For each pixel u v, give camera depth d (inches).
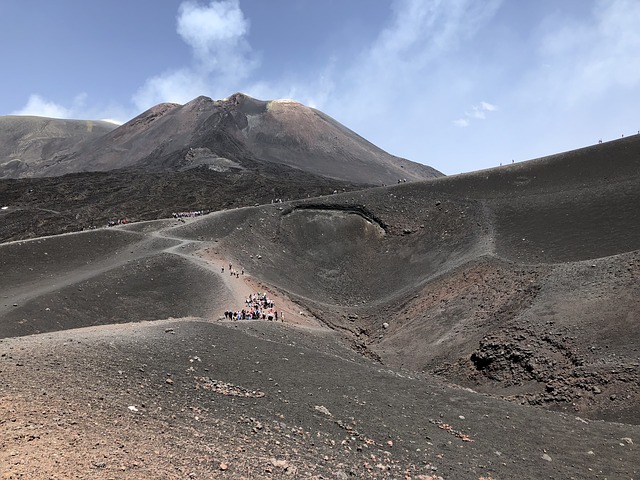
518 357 1093.1
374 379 853.8
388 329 1633.9
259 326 1206.3
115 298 1628.9
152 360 679.1
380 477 447.5
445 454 553.6
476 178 2883.9
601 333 1037.8
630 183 2194.9
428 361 1296.8
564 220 2028.8
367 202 2780.5
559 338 1077.1
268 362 817.5
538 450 632.4
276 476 397.4
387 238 2549.2
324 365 885.2
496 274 1569.9
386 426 612.4
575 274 1314.0
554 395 946.7
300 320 1627.7
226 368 731.4
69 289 1609.3
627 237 1705.2
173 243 2255.2
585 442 680.4
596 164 2605.8
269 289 1892.2
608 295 1146.0
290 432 525.7
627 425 773.3
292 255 2448.3
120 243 2315.5
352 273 2342.5
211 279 1807.3
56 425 403.9
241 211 2711.6
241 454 432.5
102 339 743.1
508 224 2178.9
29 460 332.8
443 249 2250.2
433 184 2930.6
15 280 1822.1
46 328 1389.0
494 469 536.1
